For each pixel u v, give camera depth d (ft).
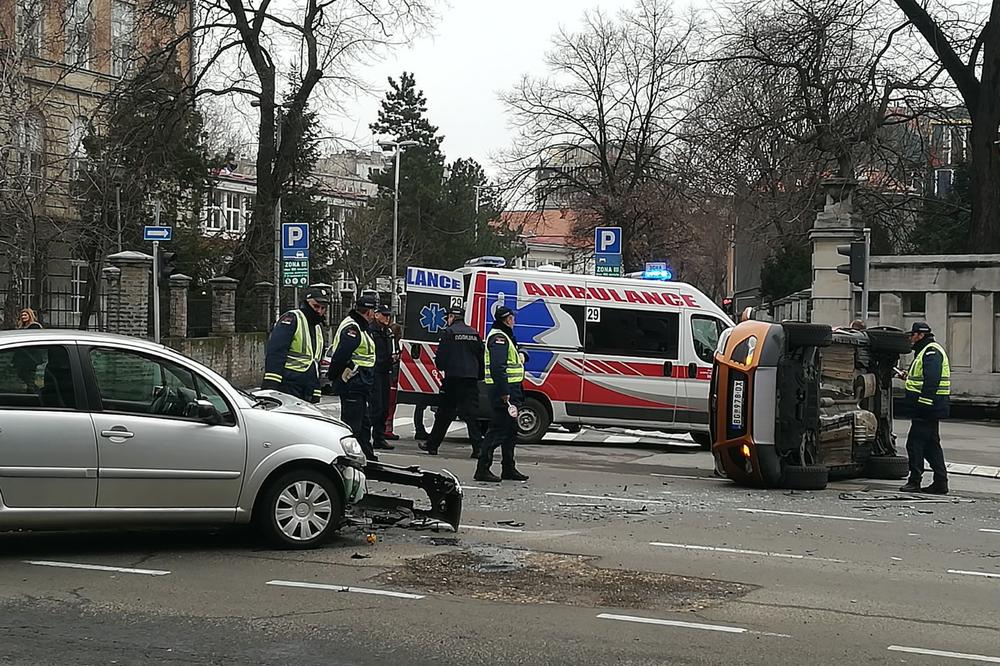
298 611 21.94
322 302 41.57
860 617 22.77
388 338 51.75
